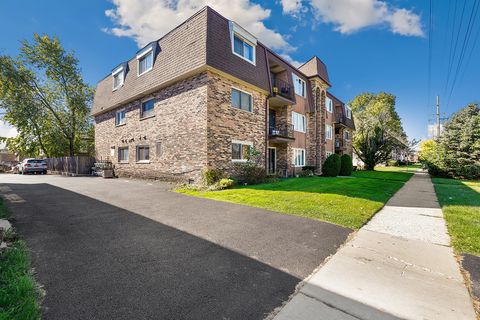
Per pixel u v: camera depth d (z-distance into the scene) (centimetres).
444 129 2077
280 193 868
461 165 1811
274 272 311
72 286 266
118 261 334
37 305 228
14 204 680
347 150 3197
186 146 1180
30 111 2286
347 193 891
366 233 469
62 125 2523
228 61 1158
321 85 2211
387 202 779
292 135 1738
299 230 480
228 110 1195
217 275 300
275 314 226
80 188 1027
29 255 342
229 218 561
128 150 1639
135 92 1487
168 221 534
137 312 225
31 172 2341
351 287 276
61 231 454
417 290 271
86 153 2998
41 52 2284
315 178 1562
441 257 361
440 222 546
